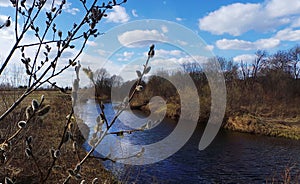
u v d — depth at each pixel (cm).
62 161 453
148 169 1023
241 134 2208
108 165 776
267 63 4528
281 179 1130
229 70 3281
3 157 117
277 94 3566
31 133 431
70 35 126
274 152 1625
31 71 125
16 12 120
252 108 2950
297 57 4700
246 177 1170
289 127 2419
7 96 351
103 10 123
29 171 441
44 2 126
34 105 93
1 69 116
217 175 1170
